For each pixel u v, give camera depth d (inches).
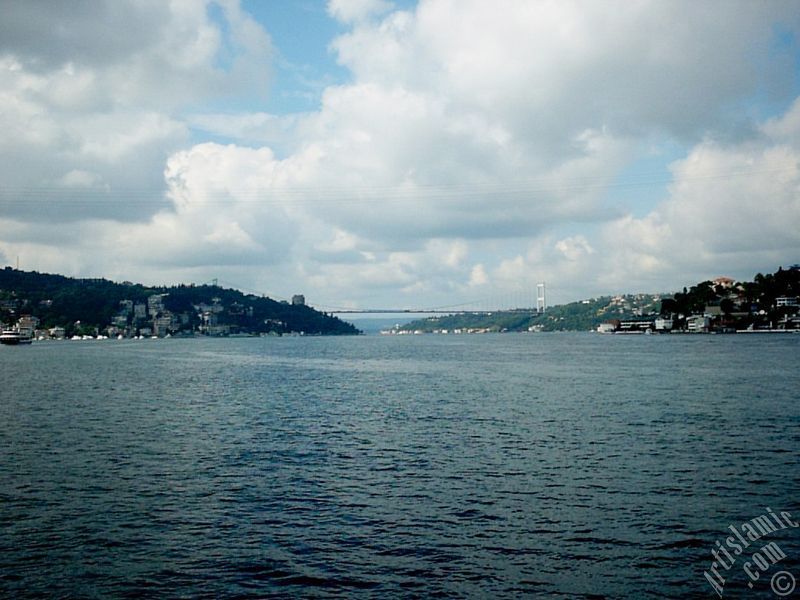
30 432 1478.8
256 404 2025.1
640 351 5649.6
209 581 636.1
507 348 7347.4
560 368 3587.6
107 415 1774.1
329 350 7534.5
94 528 784.9
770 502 868.6
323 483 987.3
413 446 1274.6
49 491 951.0
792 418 1572.3
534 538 741.9
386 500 892.6
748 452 1178.6
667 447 1232.2
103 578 644.1
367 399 2148.1
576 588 617.9
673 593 609.9
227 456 1194.0
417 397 2193.7
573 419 1606.8
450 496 909.2
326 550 710.5
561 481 985.5
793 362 3693.4
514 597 600.7
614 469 1059.9
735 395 2079.2
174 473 1059.9
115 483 995.9
